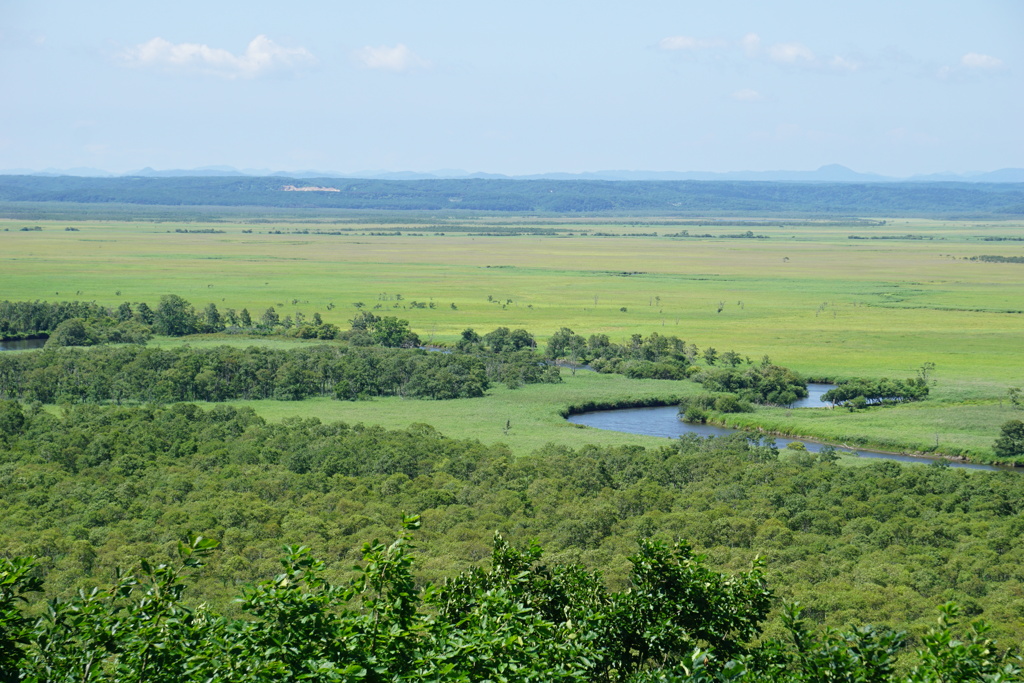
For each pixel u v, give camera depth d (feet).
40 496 246.88
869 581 196.95
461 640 84.12
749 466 318.86
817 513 250.78
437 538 225.35
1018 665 112.57
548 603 114.73
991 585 196.13
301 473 295.07
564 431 409.69
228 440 344.08
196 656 79.00
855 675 87.35
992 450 388.37
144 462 301.02
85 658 80.79
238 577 191.21
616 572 189.57
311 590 86.58
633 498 261.85
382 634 81.92
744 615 109.09
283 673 76.59
